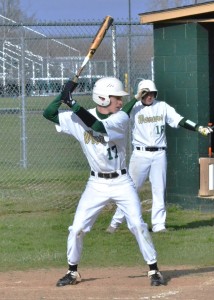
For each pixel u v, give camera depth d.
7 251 15.79
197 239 16.97
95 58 26.50
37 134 38.81
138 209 12.11
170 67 21.08
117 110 11.92
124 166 12.23
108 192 12.10
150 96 17.61
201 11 19.86
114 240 17.00
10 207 21.17
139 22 22.69
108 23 12.03
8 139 37.75
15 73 29.94
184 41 20.77
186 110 20.86
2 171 27.84
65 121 12.07
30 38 24.50
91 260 14.95
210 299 11.30
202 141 20.80
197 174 20.86
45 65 28.59
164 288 12.06
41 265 14.53
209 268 13.96
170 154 21.27
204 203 20.64
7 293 11.90
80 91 27.06
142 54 25.50
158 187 17.88
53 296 11.62
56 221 19.23
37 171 27.91
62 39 24.58
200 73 20.64
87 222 12.21
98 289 12.07
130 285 12.35
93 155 11.99
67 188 24.22
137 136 17.89
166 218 19.73
